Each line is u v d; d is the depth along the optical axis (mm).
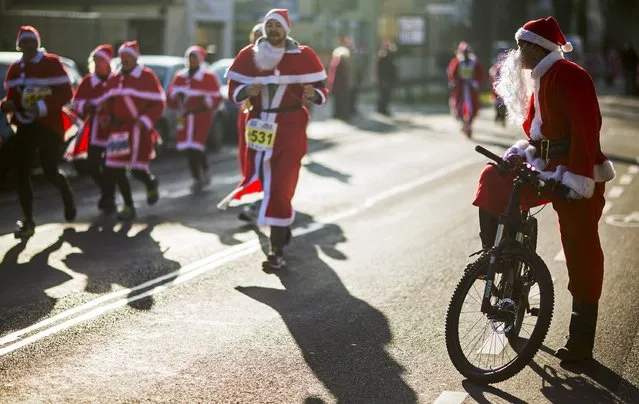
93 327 6961
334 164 17250
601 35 74125
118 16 27875
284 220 8836
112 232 10594
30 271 8680
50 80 10180
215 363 6191
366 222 11508
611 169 6215
